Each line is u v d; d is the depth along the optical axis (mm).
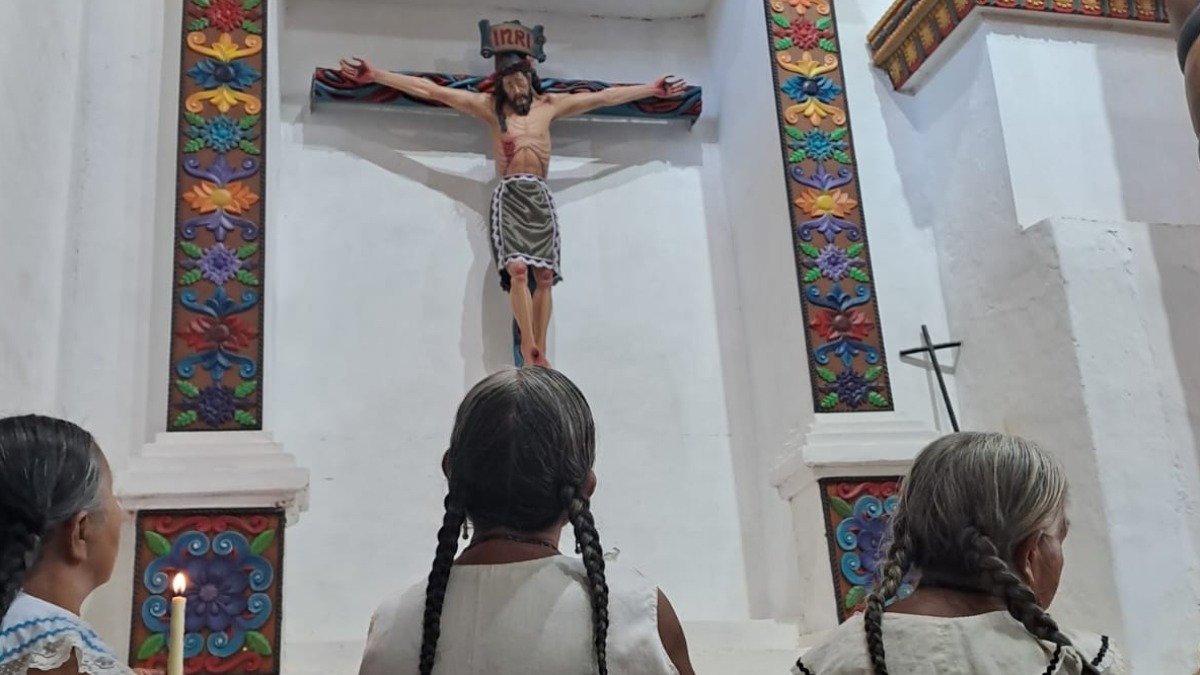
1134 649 3941
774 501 5043
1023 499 1836
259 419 4270
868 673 1775
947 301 5047
